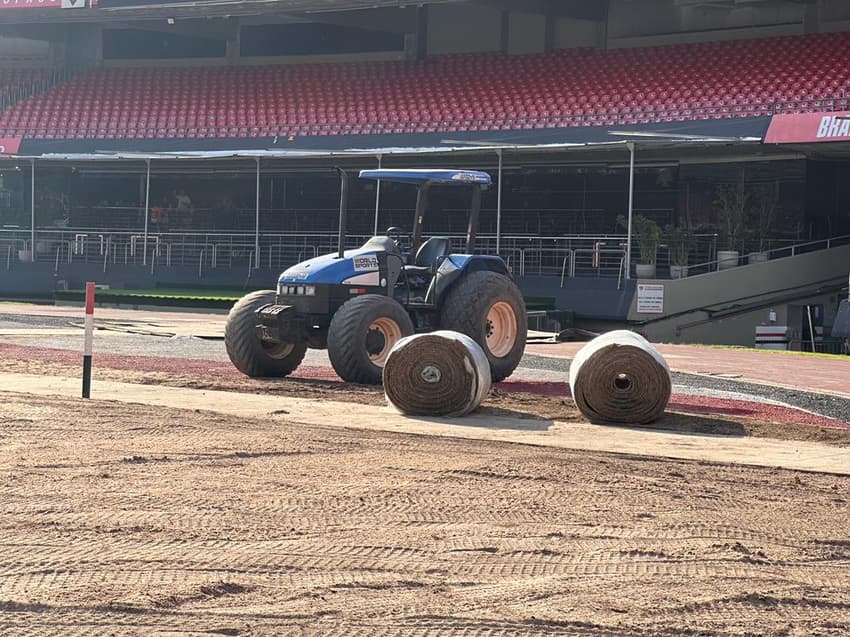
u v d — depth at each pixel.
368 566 5.88
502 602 5.32
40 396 12.28
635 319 29.67
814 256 30.72
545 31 40.16
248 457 9.03
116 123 40.69
